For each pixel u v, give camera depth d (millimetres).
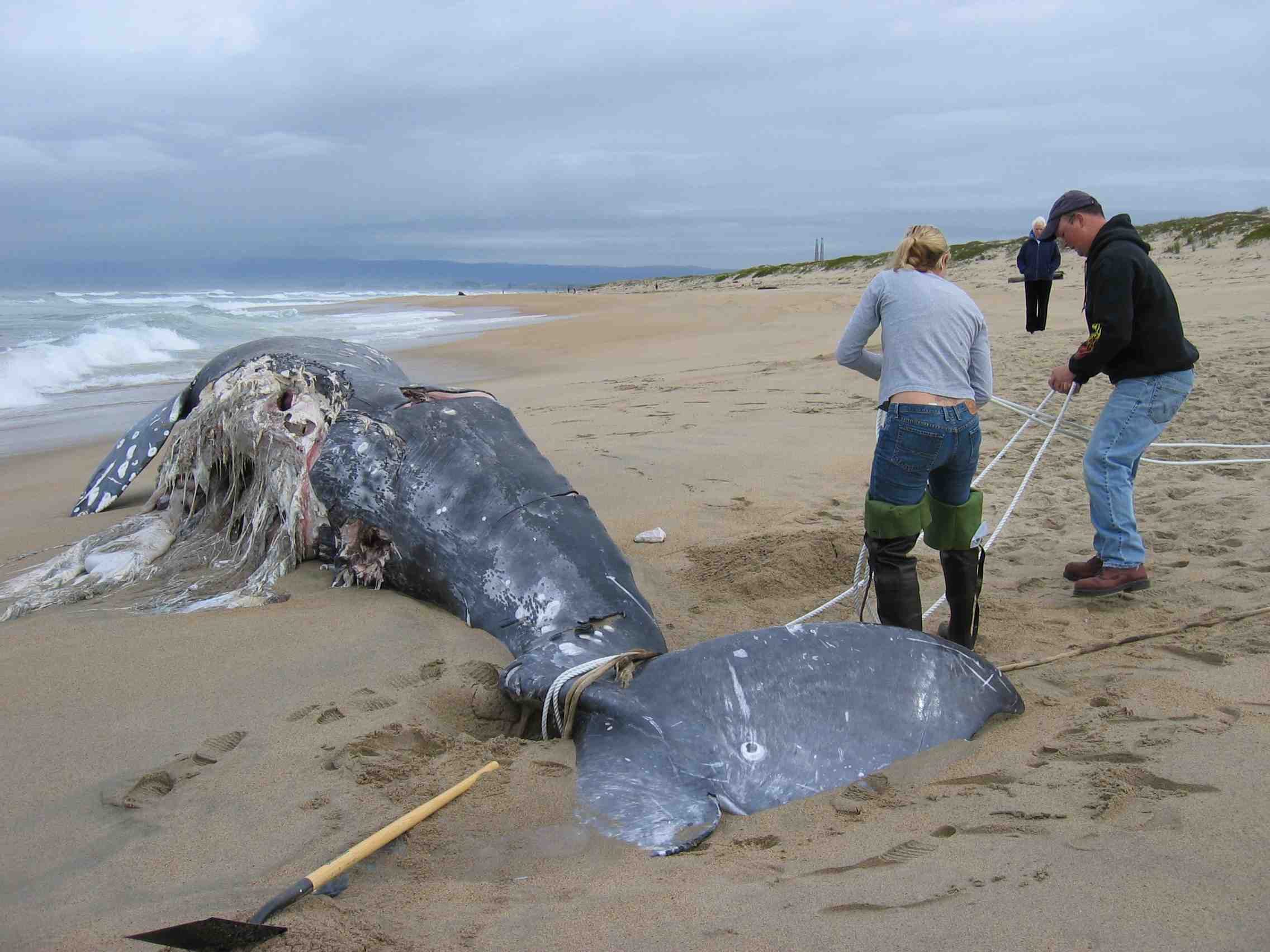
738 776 3172
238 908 2609
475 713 3979
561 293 70938
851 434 9141
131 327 23219
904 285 4133
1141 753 3064
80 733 3783
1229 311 15555
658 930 2352
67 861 2955
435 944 2369
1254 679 3602
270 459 5695
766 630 3684
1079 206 4938
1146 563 5344
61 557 6090
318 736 3645
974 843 2646
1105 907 2264
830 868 2592
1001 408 9555
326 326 29734
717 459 8266
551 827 2984
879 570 4184
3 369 16297
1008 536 6098
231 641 4609
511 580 4617
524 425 10359
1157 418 4867
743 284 62125
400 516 5070
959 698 3498
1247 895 2260
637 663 3904
